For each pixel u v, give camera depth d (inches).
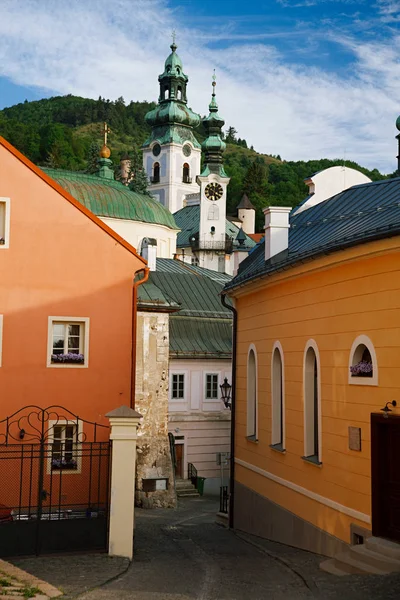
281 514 845.2
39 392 894.4
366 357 660.7
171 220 2628.0
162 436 1270.9
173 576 575.5
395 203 738.8
